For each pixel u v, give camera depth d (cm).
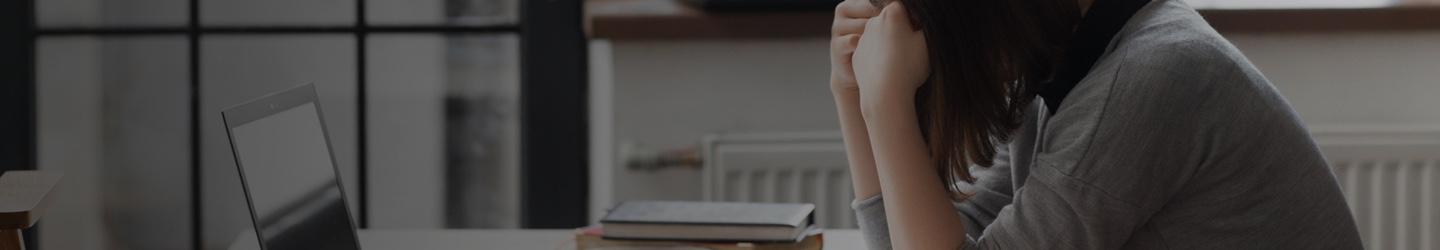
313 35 247
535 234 181
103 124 250
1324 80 237
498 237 179
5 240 126
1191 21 127
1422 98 238
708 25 227
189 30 248
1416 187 236
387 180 253
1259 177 125
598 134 247
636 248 165
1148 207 125
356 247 160
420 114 251
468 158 254
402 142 252
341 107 250
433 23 248
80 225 253
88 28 246
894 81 137
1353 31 232
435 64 249
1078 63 131
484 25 248
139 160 252
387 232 182
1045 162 129
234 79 249
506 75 250
